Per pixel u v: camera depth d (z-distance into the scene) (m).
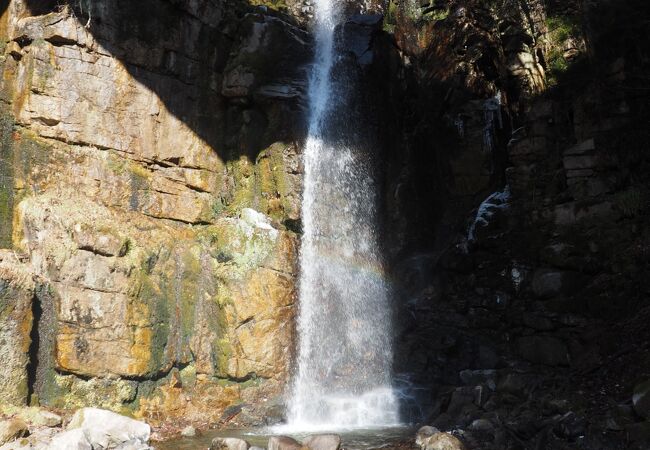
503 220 12.85
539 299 11.59
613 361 9.46
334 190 13.09
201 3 12.81
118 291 9.89
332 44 14.66
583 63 14.48
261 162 12.87
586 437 7.60
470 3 15.38
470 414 9.10
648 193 11.25
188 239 11.67
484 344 11.77
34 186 10.18
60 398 9.24
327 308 12.15
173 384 10.48
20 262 9.38
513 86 15.03
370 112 14.13
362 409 10.79
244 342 10.86
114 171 11.09
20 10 10.66
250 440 9.16
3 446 7.59
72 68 10.76
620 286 10.66
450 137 14.45
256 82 13.20
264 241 11.46
